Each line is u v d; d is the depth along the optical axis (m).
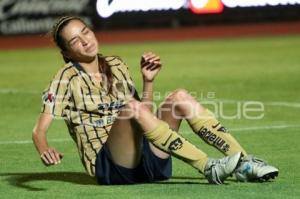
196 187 9.40
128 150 9.25
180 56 33.53
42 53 37.38
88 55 9.51
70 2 40.56
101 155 9.44
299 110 17.36
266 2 43.12
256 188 9.25
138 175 9.55
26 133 15.20
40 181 10.33
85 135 9.52
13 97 21.62
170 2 42.62
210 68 28.30
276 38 41.03
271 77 24.67
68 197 9.16
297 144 13.05
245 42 39.53
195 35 42.94
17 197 9.32
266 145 13.02
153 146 9.42
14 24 40.62
